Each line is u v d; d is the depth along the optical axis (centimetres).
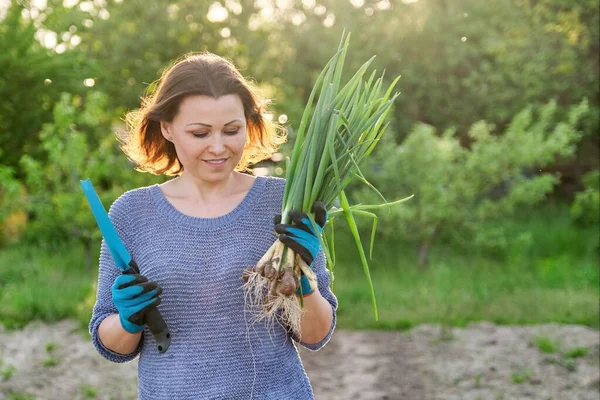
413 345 585
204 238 184
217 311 181
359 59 1434
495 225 1112
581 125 1341
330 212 189
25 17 1225
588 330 605
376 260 934
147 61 1446
